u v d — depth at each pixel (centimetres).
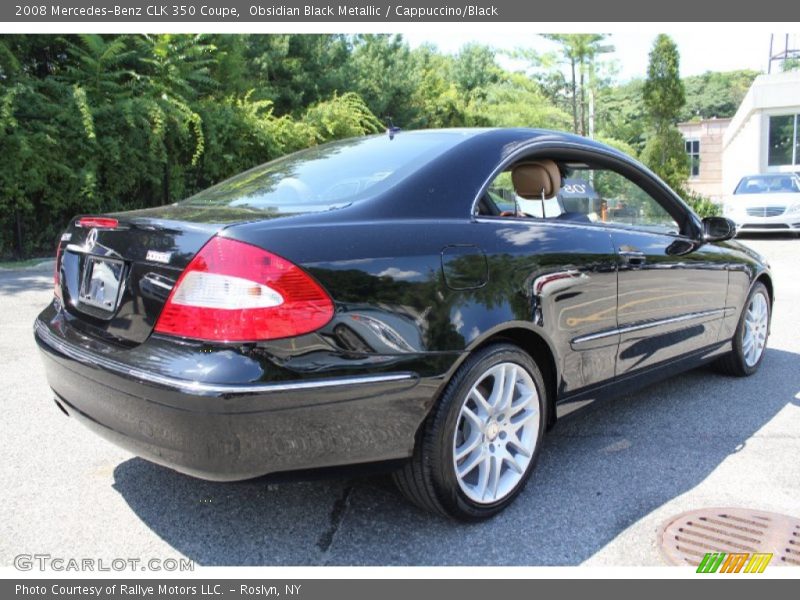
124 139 1162
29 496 272
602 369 310
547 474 298
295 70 1870
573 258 287
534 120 2716
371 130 1694
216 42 1513
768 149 2459
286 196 266
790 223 1462
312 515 261
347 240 219
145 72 1295
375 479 291
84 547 238
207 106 1352
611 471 301
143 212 258
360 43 2252
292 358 202
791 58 3025
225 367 194
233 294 199
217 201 277
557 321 277
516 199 295
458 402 237
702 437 343
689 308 371
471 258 247
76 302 256
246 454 199
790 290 808
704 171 4738
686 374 463
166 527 251
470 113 2562
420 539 244
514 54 2767
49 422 353
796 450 326
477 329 240
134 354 213
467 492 247
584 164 332
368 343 214
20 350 503
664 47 2734
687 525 252
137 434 214
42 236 1137
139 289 219
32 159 1035
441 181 259
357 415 214
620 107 3494
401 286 224
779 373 464
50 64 1280
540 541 243
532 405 271
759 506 268
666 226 378
